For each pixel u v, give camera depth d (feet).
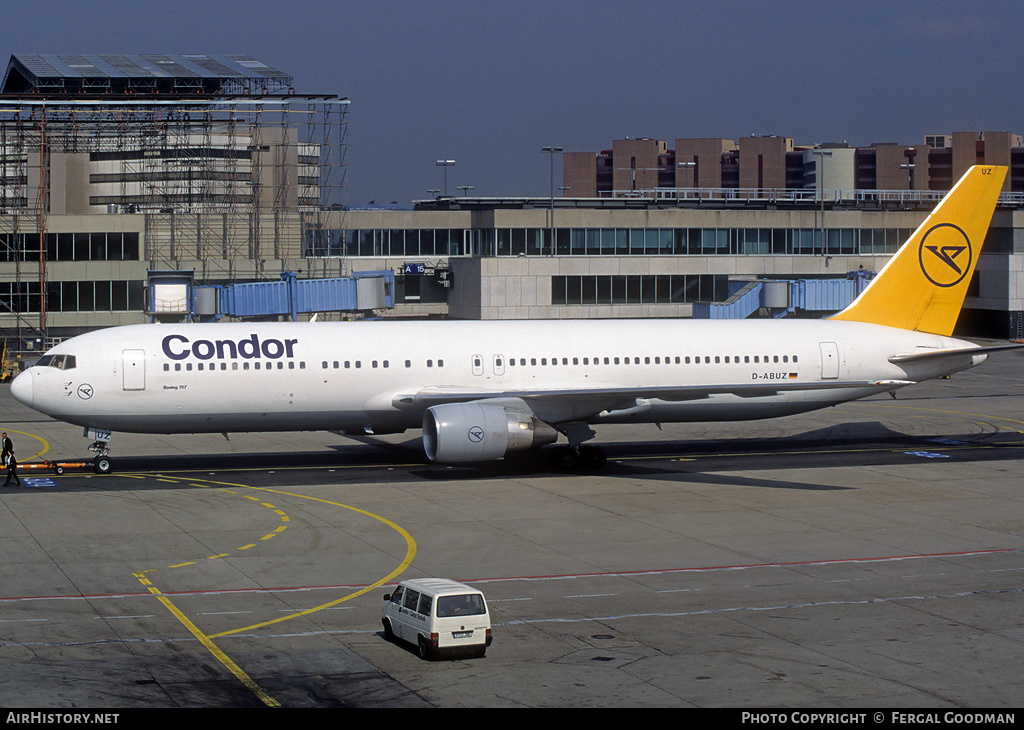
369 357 418.31
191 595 261.03
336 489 385.09
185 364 404.16
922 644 225.97
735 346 450.30
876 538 317.83
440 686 200.75
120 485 391.86
